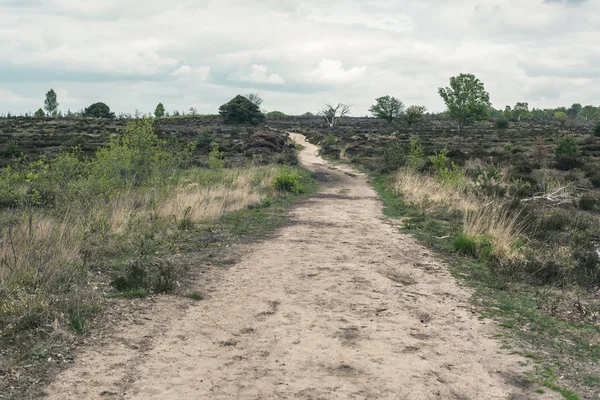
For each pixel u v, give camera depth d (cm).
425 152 4078
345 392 415
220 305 647
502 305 676
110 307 606
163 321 579
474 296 719
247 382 430
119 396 400
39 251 697
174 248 955
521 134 7275
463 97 8900
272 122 11788
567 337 558
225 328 563
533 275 824
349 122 12425
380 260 933
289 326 571
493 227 1070
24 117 9781
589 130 8262
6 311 528
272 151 4484
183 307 634
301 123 11619
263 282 761
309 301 670
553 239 1117
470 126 10894
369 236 1185
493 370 466
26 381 413
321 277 797
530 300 709
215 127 8931
